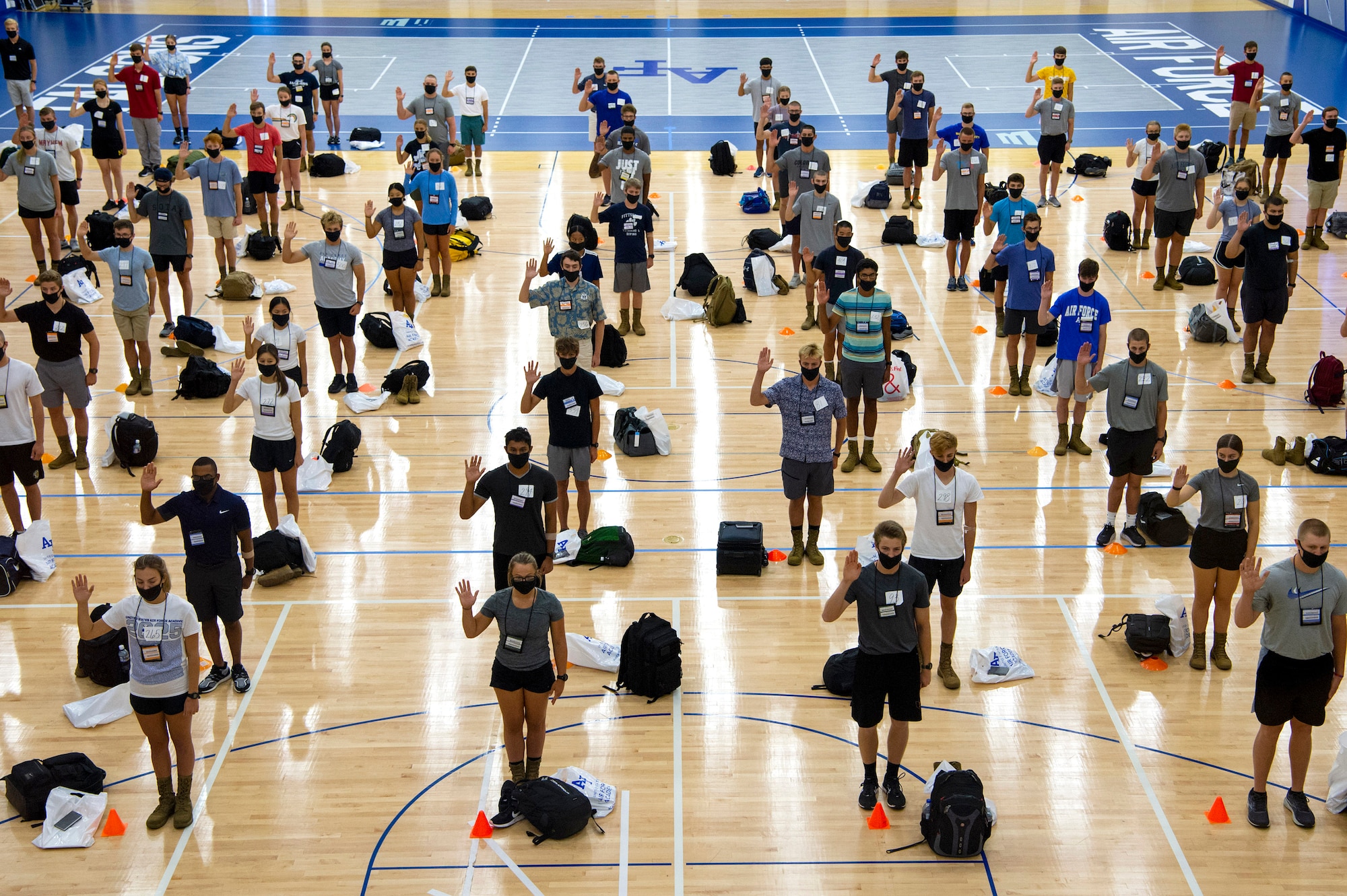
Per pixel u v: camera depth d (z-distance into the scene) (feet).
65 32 118.21
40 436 37.99
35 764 27.81
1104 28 120.37
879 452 44.57
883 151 83.25
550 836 26.73
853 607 35.50
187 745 26.99
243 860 26.40
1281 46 109.81
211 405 48.55
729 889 25.52
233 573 30.71
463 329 55.88
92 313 57.77
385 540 39.06
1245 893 25.30
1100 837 26.91
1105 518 40.09
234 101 96.12
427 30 122.52
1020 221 50.93
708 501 41.45
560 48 114.93
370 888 25.63
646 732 30.37
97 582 36.68
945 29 121.90
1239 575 31.48
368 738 30.17
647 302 59.11
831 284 45.93
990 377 50.67
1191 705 31.17
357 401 47.57
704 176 79.56
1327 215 67.56
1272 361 51.47
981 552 38.14
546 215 71.51
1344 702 31.12
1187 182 56.70
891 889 25.53
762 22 126.93
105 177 70.18
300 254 47.06
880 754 29.53
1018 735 30.09
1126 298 58.39
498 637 34.04
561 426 36.63
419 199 58.29
